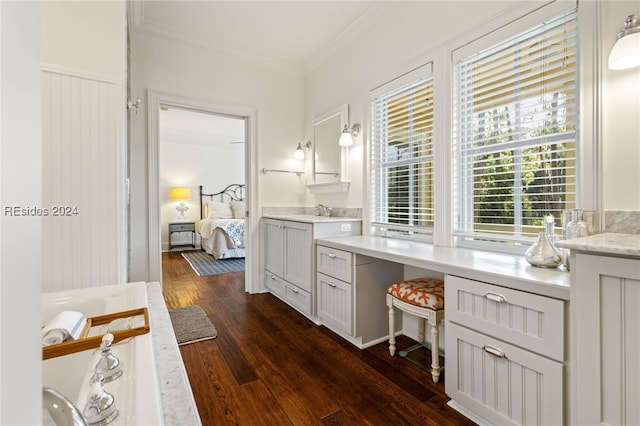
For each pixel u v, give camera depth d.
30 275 0.28
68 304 1.33
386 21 2.47
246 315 2.68
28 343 0.27
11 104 0.25
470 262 1.48
